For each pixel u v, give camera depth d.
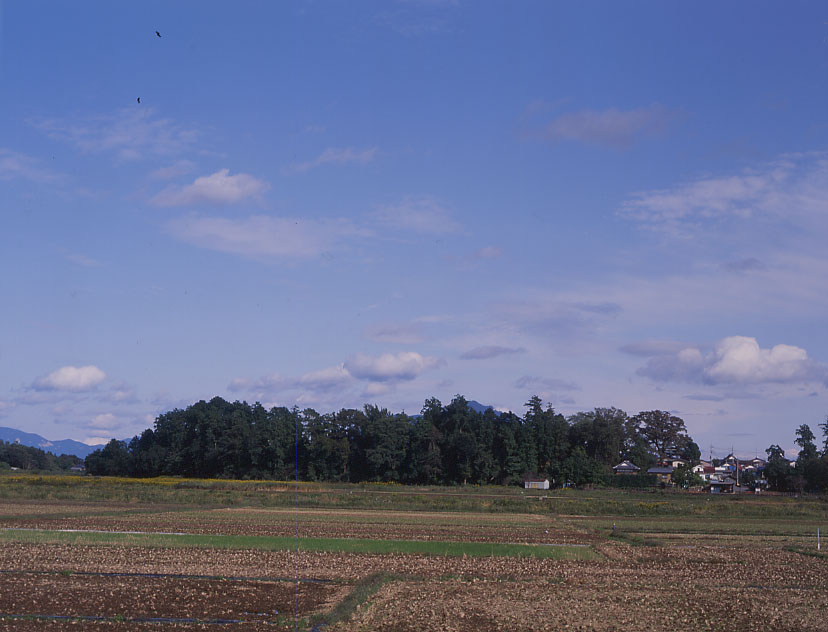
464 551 46.12
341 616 26.39
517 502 90.12
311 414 166.12
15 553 40.53
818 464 147.88
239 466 166.25
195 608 27.88
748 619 27.62
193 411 183.25
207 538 49.41
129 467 182.75
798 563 43.94
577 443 180.88
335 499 92.25
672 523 71.12
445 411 179.00
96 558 39.47
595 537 56.78
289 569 37.09
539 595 31.61
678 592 33.16
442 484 159.00
